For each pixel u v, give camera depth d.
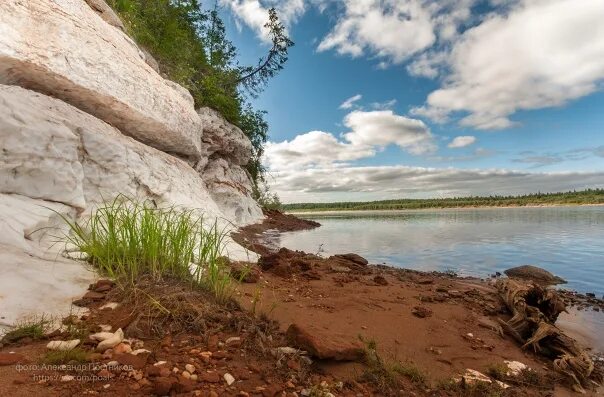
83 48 7.89
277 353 3.18
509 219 39.41
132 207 7.39
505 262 12.86
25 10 6.83
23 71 6.70
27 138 5.50
